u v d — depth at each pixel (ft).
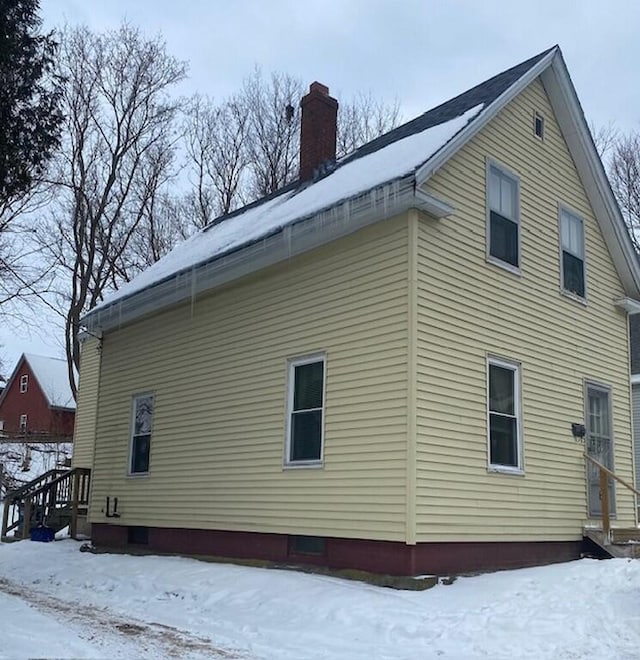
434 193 34.35
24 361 167.84
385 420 32.09
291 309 38.37
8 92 33.94
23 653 20.83
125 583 36.47
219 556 39.93
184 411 44.80
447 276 34.09
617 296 47.29
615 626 23.89
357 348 34.22
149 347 49.29
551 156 43.21
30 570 43.86
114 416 51.60
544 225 41.57
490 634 23.95
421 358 31.86
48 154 36.50
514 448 36.58
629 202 103.81
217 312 43.62
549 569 32.83
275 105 110.22
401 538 30.22
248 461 39.17
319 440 35.42
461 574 31.99
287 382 37.70
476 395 34.50
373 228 34.65
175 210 102.32
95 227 91.30
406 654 22.45
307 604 28.45
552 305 40.91
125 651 22.25
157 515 45.19
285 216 39.65
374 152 44.24
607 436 43.60
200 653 22.49
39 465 107.96
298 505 35.47
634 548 37.58
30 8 33.86
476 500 33.37
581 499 40.16
